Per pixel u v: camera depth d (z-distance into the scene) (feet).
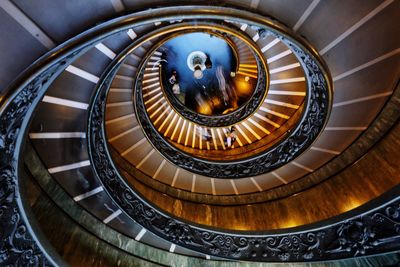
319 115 15.76
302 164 19.85
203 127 28.32
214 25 15.53
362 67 12.71
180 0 7.80
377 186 15.12
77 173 13.78
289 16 9.64
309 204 19.03
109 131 19.85
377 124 15.39
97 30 7.00
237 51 30.40
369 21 10.25
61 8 6.60
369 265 14.87
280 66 21.25
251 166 21.84
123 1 7.20
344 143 17.47
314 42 11.00
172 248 17.93
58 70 7.71
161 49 31.91
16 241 9.33
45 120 11.59
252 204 21.99
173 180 23.08
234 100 34.55
